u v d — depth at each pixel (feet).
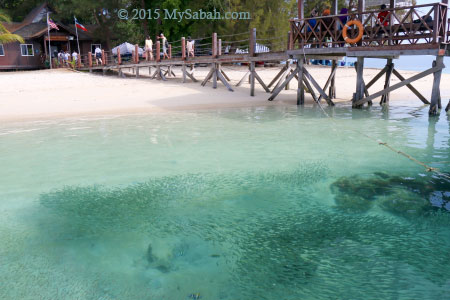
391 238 13.35
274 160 22.98
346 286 10.50
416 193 17.62
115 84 65.21
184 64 66.33
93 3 122.11
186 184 18.92
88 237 13.58
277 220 14.89
